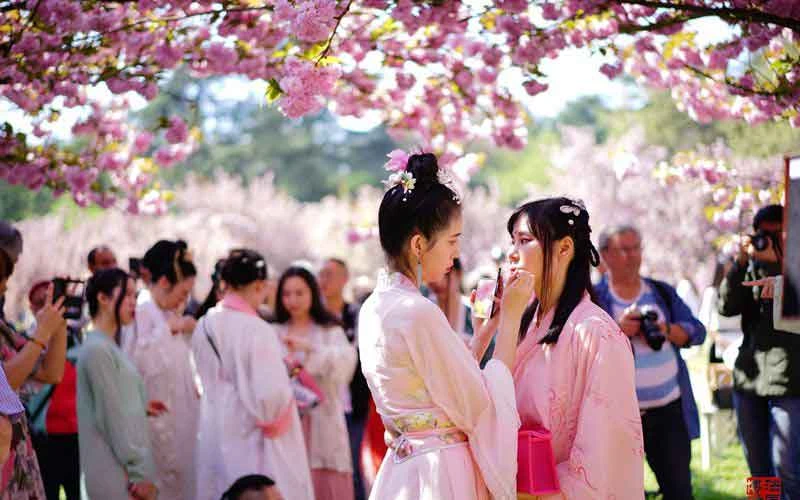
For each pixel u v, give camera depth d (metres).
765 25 5.58
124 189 7.66
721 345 8.34
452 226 3.68
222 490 6.22
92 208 32.69
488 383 3.56
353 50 6.38
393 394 3.59
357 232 9.09
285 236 34.66
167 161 7.72
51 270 25.02
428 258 3.68
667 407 5.96
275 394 6.28
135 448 5.96
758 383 5.72
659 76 6.62
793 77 5.50
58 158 7.23
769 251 5.73
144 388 6.19
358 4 5.69
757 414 5.84
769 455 5.83
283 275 7.50
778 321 4.15
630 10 5.93
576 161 27.34
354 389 7.82
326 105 6.96
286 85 4.84
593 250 3.90
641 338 6.02
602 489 3.54
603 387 3.62
